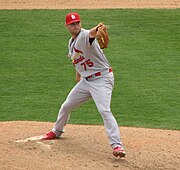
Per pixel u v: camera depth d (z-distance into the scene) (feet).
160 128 116.06
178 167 84.79
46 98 144.05
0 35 199.82
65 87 152.56
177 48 184.34
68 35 198.59
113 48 185.06
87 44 84.38
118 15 216.54
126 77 159.43
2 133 98.37
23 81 157.99
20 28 205.77
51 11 224.12
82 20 211.61
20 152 86.33
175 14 217.15
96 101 86.79
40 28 205.57
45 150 87.86
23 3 239.91
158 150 92.07
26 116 129.49
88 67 86.99
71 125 107.55
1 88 152.15
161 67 167.63
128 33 199.31
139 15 216.13
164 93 146.10
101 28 81.97
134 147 93.20
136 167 83.56
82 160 84.28
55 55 180.24
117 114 130.21
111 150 90.33
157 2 237.45
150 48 184.55
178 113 131.23
